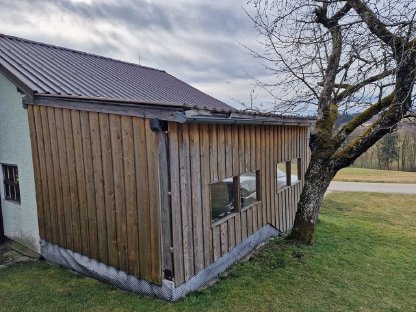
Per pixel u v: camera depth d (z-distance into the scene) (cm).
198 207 438
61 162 503
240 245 556
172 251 391
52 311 384
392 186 1631
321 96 653
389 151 3328
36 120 532
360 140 593
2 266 530
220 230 493
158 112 365
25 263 543
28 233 591
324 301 419
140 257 417
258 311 388
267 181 656
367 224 868
